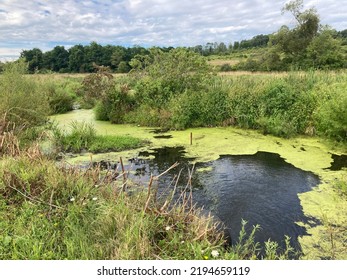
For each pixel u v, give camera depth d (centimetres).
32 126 905
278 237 438
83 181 454
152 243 347
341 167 699
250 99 1100
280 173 677
